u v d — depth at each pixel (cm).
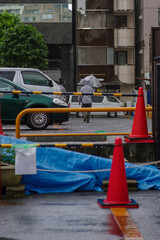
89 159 921
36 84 2591
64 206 756
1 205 761
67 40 6788
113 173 758
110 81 6731
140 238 580
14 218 678
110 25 6794
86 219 671
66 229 620
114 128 2406
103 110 1152
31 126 2091
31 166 755
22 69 2581
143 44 6550
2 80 2114
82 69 6750
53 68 6975
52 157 912
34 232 607
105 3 6756
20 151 754
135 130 1150
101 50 6750
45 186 879
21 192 823
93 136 1356
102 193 872
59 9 6775
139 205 768
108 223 649
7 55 5541
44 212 713
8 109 2072
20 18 6531
